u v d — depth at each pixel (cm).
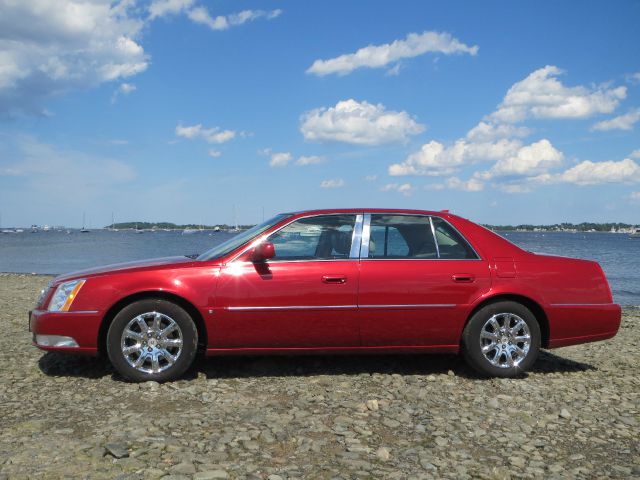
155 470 333
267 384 534
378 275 555
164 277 536
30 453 355
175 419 427
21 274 2256
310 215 575
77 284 535
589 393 531
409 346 566
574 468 361
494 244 587
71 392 502
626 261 4122
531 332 572
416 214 590
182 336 534
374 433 412
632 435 423
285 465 350
